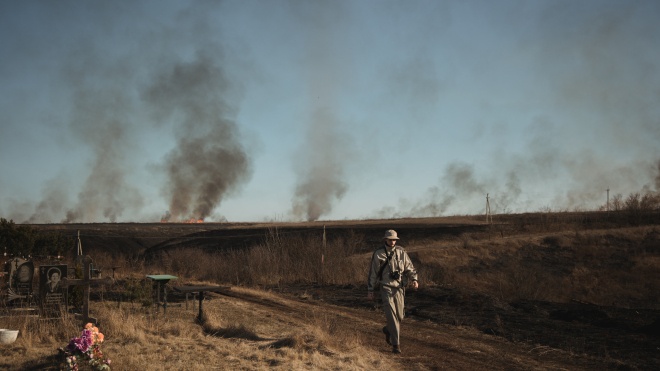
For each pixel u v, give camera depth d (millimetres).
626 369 8281
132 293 13953
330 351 8531
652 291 29281
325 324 10477
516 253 37219
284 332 10539
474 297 16391
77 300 12570
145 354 8047
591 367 8391
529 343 10273
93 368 6969
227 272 25547
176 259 28062
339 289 20938
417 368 8016
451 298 16625
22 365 7273
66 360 6953
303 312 14039
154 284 14391
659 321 11469
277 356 8102
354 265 24781
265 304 15586
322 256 25047
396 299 9039
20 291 12555
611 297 28172
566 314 13922
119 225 78688
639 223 48281
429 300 16859
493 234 45688
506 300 17297
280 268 25312
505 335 11070
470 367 8250
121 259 30016
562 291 28359
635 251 37094
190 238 53688
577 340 10430
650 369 8258
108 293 15617
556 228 47312
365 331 11336
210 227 73562
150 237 56094
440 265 34125
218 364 7590
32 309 11078
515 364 8500
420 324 12617
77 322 10195
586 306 15695
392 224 57938
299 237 27578
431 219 69312
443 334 11188
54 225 74500
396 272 9078
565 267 34625
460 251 37219
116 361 7383
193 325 10781
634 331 11523
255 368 7387
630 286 30359
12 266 12492
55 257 24594
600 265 34844
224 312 13023
